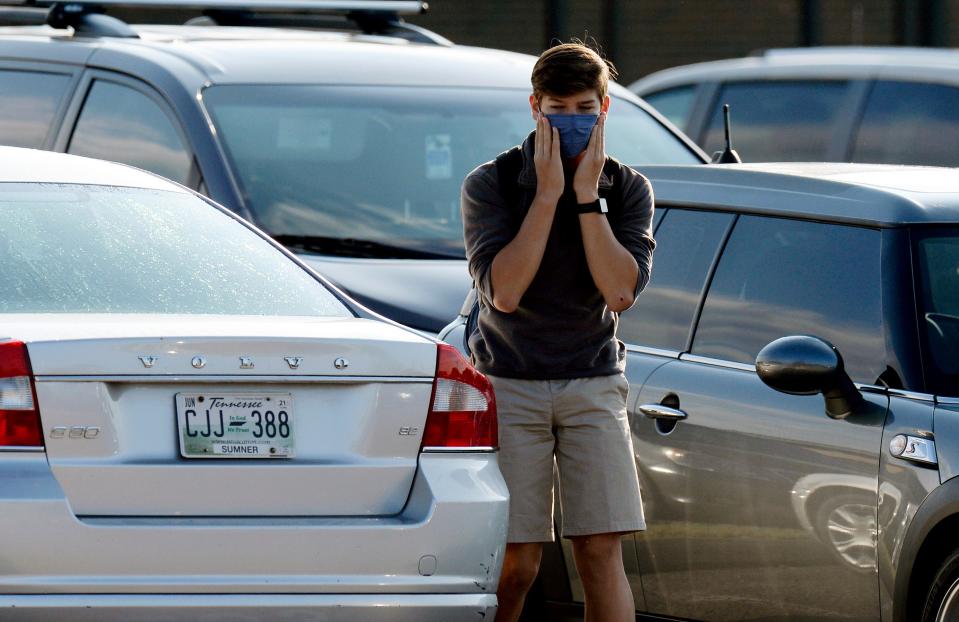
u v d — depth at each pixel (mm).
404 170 28094
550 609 21766
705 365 20359
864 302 19000
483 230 17984
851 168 21594
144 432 15266
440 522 16016
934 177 20656
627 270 17625
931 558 17672
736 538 19469
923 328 18469
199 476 15320
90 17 31266
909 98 40844
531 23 79438
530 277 17500
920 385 18172
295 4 33219
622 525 18203
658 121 31188
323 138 28062
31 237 17328
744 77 45375
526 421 18156
